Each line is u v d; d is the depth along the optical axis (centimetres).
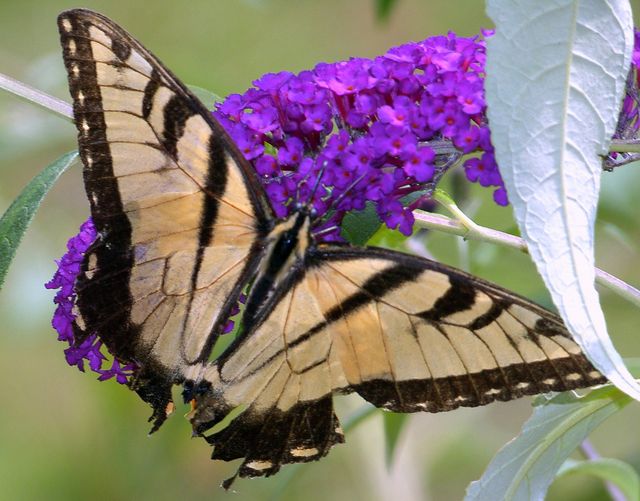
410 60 75
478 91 74
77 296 74
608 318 89
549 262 72
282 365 75
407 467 92
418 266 73
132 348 75
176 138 74
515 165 73
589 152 73
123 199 74
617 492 83
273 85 75
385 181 74
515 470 77
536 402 77
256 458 75
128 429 98
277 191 75
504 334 73
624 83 74
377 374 74
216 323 75
